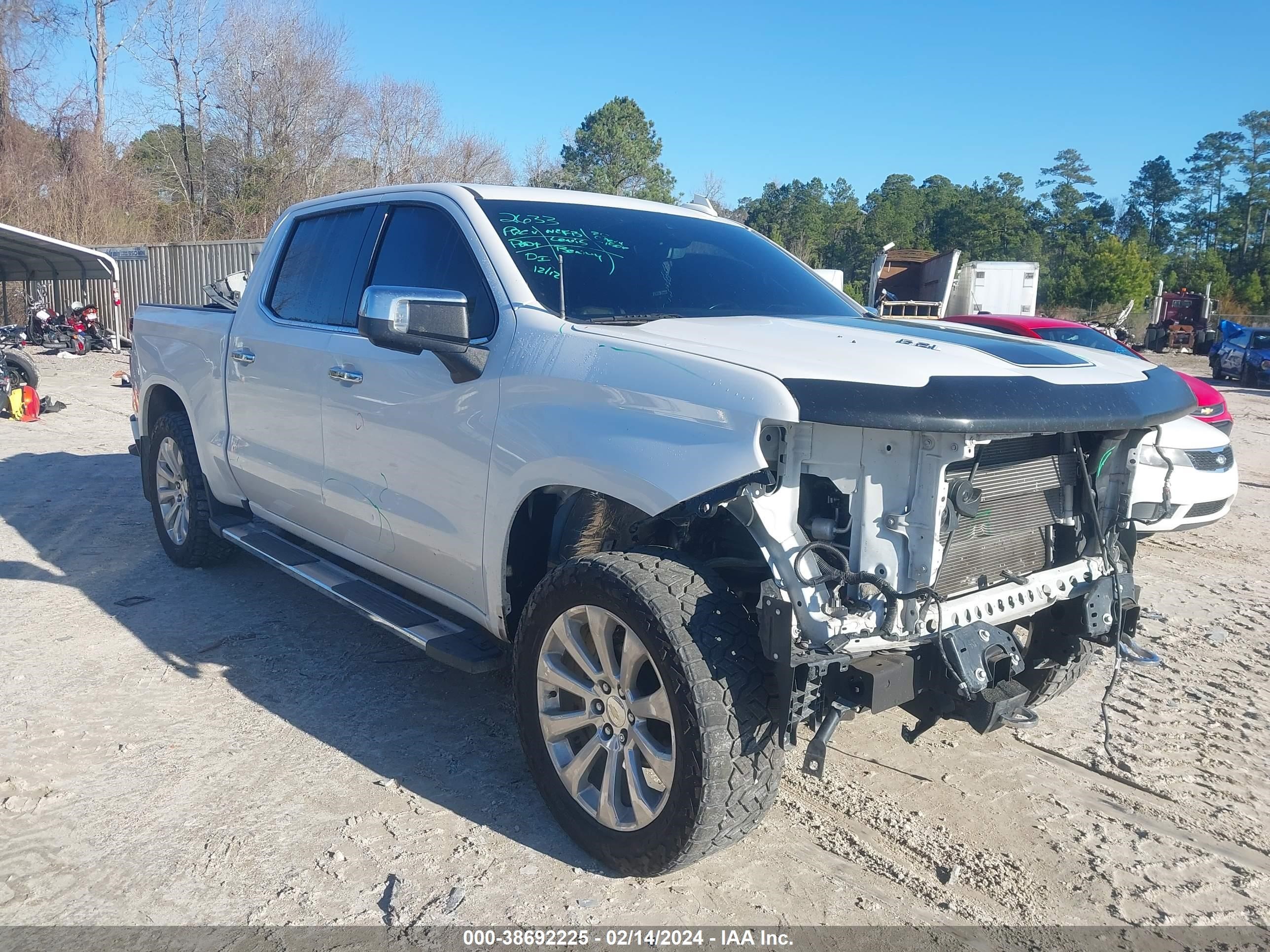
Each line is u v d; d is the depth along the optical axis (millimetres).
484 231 3580
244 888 2842
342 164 42469
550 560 3301
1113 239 68750
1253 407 18422
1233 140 112562
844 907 2848
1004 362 2893
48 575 5676
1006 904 2898
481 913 2754
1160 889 3002
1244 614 5711
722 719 2611
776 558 2611
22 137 31859
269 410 4504
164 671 4352
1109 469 3252
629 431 2775
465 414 3324
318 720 3922
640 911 2781
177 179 40969
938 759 3803
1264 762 3844
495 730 3885
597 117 70125
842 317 3809
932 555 2570
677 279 3742
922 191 122938
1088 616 3107
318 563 4426
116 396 13734
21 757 3557
